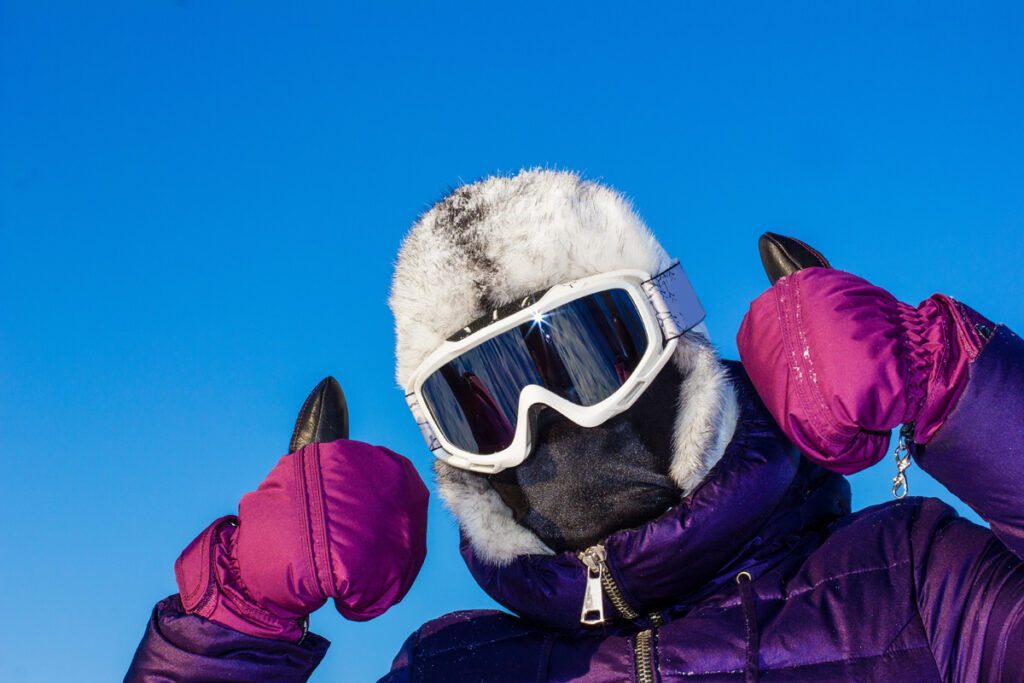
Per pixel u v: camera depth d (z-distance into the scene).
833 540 1.22
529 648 1.29
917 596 1.10
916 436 0.97
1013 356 0.95
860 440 0.99
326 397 1.29
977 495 0.97
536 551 1.31
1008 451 0.93
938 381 0.95
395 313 1.37
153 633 1.19
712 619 1.19
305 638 1.22
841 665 1.08
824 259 1.10
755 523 1.20
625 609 1.25
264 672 1.16
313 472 1.15
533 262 1.25
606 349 1.24
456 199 1.34
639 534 1.22
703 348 1.26
